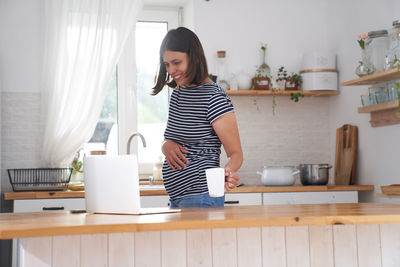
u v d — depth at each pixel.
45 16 4.30
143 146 4.36
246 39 4.69
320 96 4.80
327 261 2.12
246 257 2.06
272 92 4.51
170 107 2.46
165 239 2.00
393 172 3.89
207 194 2.33
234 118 2.32
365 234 2.16
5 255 4.09
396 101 3.62
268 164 4.66
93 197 2.15
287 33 4.78
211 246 2.04
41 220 1.83
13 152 4.24
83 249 1.93
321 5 4.85
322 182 4.21
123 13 4.35
